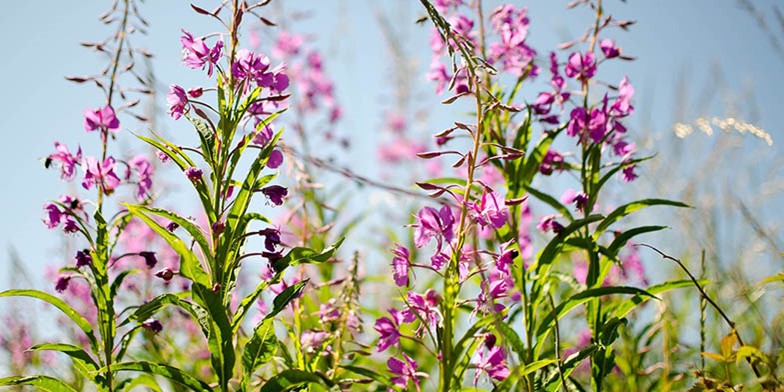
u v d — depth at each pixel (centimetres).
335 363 140
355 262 141
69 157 141
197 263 129
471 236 143
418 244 128
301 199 160
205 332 128
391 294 171
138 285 169
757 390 135
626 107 142
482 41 150
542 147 144
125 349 137
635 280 162
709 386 127
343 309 140
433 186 128
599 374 136
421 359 156
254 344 129
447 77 151
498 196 128
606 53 144
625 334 150
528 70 149
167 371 128
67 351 132
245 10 132
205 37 131
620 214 136
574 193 142
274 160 132
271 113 133
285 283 144
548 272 143
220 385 128
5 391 166
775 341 134
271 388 126
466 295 156
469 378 144
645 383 152
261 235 130
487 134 145
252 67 131
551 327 134
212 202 131
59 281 139
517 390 136
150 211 127
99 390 134
